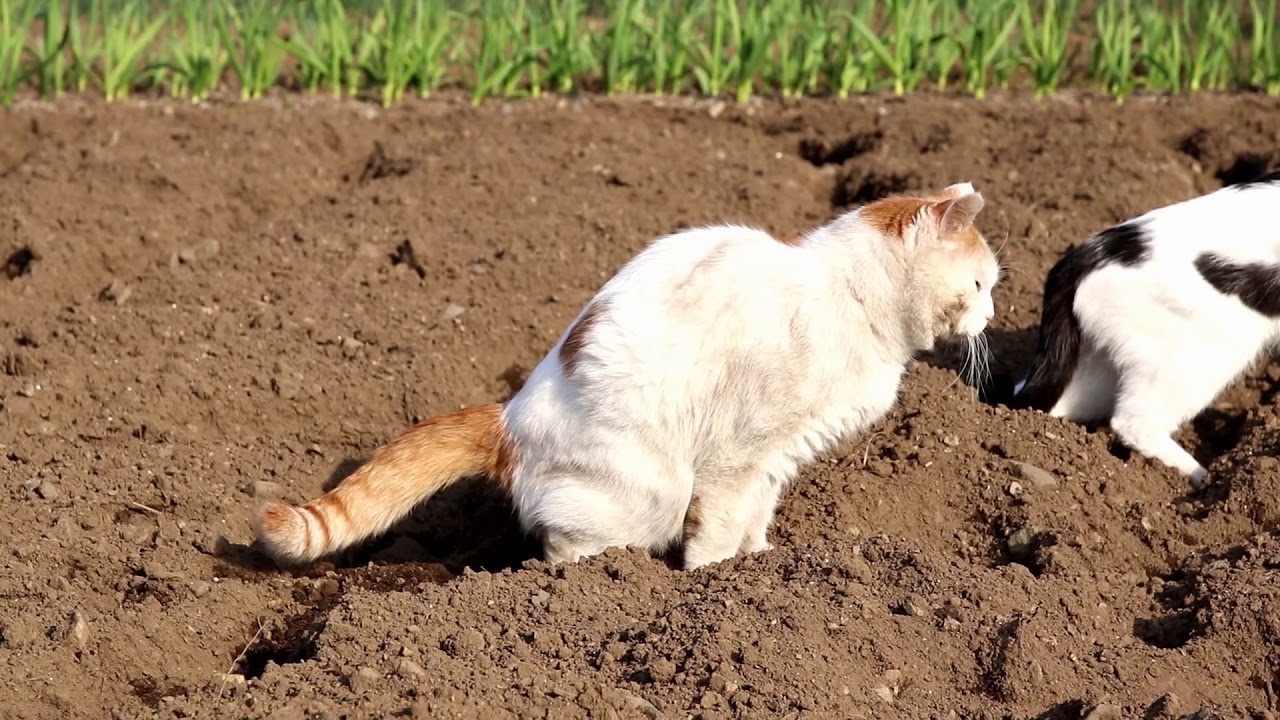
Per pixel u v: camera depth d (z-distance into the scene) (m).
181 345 4.02
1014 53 4.98
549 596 3.47
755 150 4.70
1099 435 3.80
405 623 3.44
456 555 3.74
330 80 5.00
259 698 3.34
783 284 3.55
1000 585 3.46
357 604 3.46
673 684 3.33
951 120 4.75
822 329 3.55
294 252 4.30
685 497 3.60
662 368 3.54
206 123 4.80
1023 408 3.90
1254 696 3.36
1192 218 3.81
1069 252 3.88
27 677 3.41
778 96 4.97
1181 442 3.90
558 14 5.06
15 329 4.08
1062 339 3.86
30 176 4.54
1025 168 4.51
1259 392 3.96
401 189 4.49
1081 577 3.51
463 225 4.36
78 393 3.91
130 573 3.59
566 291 4.19
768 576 3.49
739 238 3.60
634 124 4.79
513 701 3.31
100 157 4.57
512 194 4.47
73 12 5.05
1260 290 3.78
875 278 3.56
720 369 3.55
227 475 3.79
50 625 3.47
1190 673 3.37
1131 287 3.80
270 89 5.08
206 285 4.20
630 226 4.36
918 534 3.69
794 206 4.45
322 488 3.82
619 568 3.52
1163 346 3.79
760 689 3.32
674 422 3.56
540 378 3.61
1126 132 4.65
